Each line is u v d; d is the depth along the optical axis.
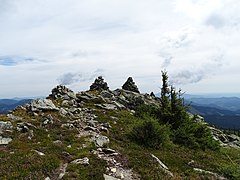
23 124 28.38
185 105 37.47
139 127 29.61
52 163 18.44
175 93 37.62
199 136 35.91
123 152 23.31
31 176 16.42
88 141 25.61
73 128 30.69
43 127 29.30
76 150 22.38
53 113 36.88
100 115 41.22
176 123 36.22
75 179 16.77
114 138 28.89
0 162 18.41
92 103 52.03
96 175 17.47
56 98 52.25
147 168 20.16
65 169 18.44
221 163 26.06
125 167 20.11
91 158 20.50
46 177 16.72
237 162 28.69
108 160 20.80
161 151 26.88
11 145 22.42
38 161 18.52
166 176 19.03
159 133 29.02
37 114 35.81
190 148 32.03
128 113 46.59
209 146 35.00
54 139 25.45
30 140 24.45
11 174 16.48
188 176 20.38
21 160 18.62
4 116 33.16
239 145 53.34
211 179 20.48
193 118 38.38
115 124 36.34
